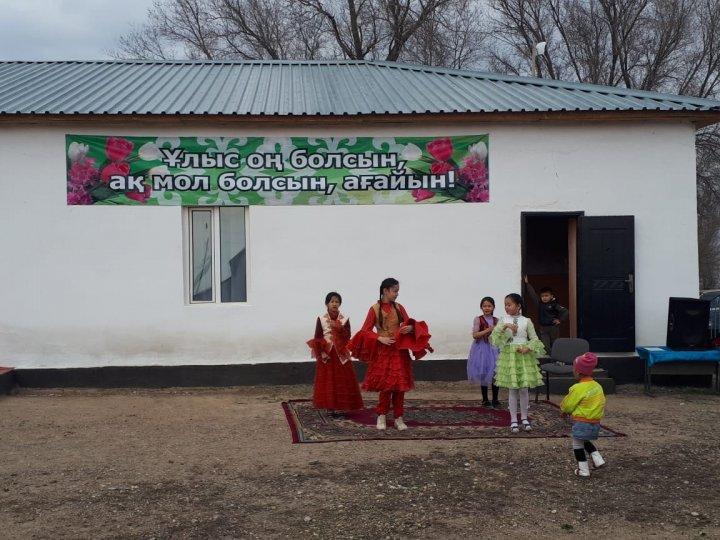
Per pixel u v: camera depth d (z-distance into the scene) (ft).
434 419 30.32
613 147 38.45
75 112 35.47
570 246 39.93
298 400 34.01
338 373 30.37
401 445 26.22
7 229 35.96
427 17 93.20
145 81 44.65
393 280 27.91
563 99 40.22
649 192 38.55
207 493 21.20
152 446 26.18
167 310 36.68
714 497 21.29
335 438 27.04
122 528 18.66
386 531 18.67
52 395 34.99
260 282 37.11
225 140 36.96
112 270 36.45
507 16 97.81
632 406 33.88
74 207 36.22
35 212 36.06
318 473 22.99
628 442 26.91
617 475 23.04
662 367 37.06
